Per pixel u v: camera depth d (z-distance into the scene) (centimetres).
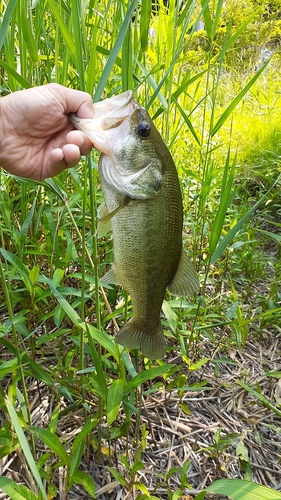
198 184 84
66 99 36
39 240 62
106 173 35
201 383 48
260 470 47
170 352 59
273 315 64
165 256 38
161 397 53
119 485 41
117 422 48
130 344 39
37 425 46
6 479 29
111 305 57
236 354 63
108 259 58
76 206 64
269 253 91
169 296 62
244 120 145
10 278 45
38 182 40
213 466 46
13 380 37
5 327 38
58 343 55
